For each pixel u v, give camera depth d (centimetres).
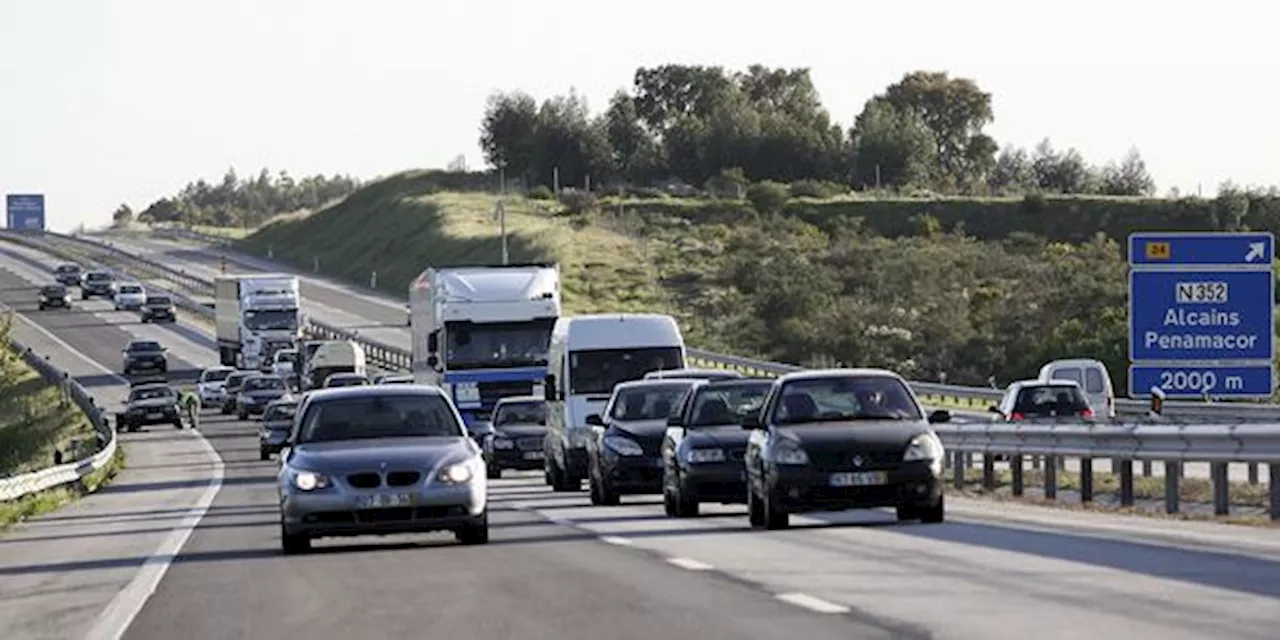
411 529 6244
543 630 3922
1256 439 6725
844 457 6662
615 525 7375
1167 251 9075
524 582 4994
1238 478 9756
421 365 14712
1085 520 6869
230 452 17912
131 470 15762
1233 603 4000
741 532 6725
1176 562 4959
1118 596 4206
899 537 6181
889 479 6669
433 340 13912
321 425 6550
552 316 13738
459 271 13925
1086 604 4075
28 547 7850
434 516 6241
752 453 6950
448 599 4625
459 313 13662
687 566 5284
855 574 4909
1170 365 9050
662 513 8256
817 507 6656
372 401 6619
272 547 6838
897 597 4312
